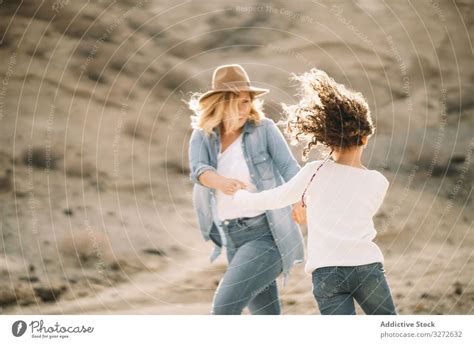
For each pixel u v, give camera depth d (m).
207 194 3.06
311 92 2.91
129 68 6.38
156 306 3.95
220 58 6.54
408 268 4.39
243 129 3.06
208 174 2.96
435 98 6.30
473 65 6.56
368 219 2.73
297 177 2.79
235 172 3.04
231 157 3.05
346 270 2.67
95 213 5.02
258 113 3.10
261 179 3.05
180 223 5.02
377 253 2.70
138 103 6.17
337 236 2.69
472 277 4.30
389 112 6.17
